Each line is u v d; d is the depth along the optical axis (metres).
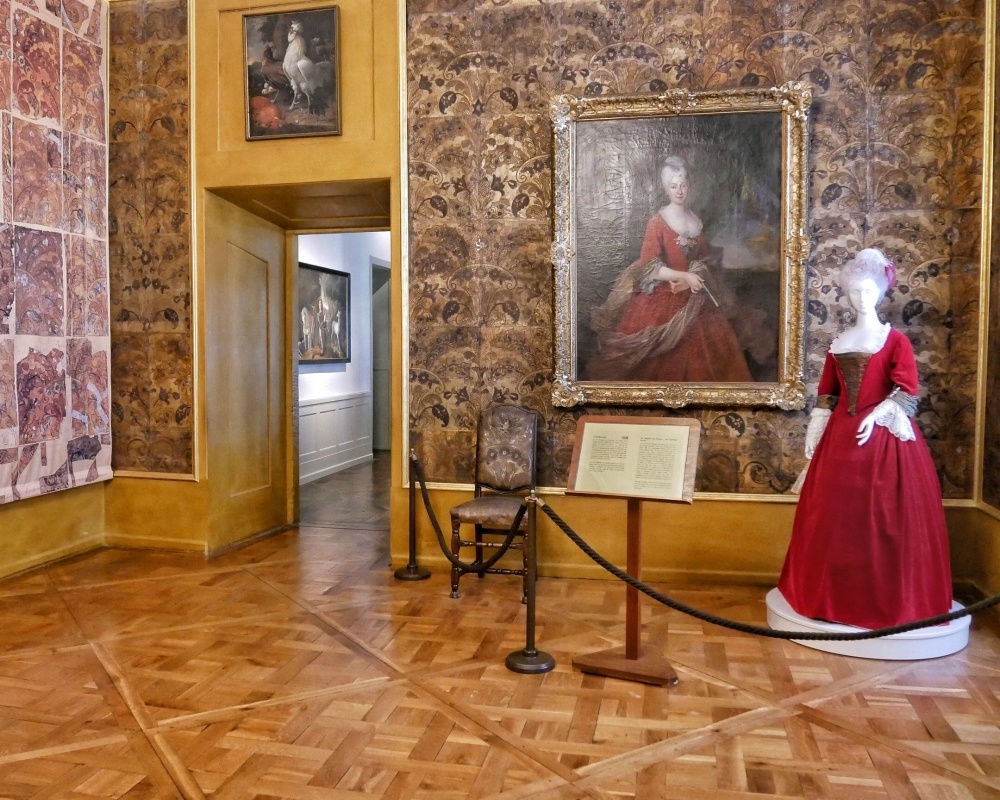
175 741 3.15
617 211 5.37
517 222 5.58
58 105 5.73
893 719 3.36
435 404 5.71
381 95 5.72
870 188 5.13
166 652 4.11
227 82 5.98
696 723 3.31
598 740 3.16
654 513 5.41
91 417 6.07
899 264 5.11
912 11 5.05
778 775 2.89
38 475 5.59
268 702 3.51
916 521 4.12
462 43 5.60
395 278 5.74
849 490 4.18
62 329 5.78
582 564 5.52
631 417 3.93
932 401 5.10
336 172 5.81
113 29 6.17
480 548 5.30
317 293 10.30
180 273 6.11
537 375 5.58
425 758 3.01
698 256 5.28
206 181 6.03
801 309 5.15
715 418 5.34
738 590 5.21
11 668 3.90
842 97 5.14
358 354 11.72
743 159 5.20
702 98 5.20
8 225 5.33
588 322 5.44
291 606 4.86
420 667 3.91
